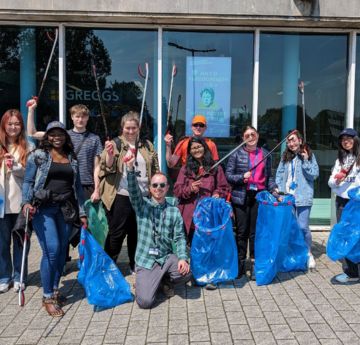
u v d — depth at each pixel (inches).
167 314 146.0
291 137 190.4
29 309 150.9
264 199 177.5
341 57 261.0
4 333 134.0
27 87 251.6
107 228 175.8
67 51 249.3
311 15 237.5
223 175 180.9
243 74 256.8
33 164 147.6
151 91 254.1
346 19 239.3
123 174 171.0
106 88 253.0
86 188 183.8
